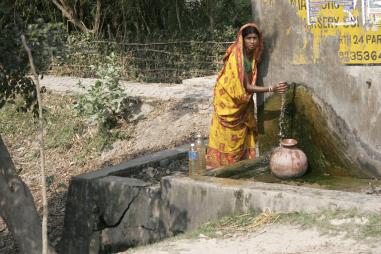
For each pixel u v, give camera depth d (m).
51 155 12.25
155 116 12.12
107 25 17.25
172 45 14.62
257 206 6.09
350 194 5.85
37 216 6.96
